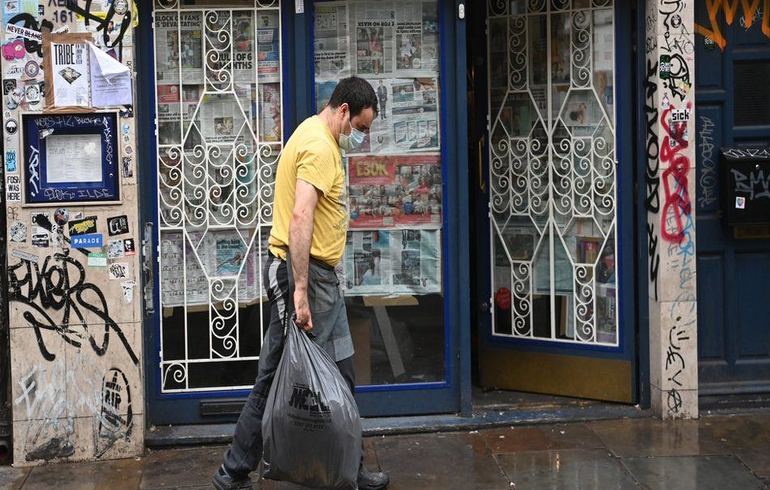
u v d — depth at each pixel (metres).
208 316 5.14
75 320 4.79
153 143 5.04
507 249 5.68
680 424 5.18
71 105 4.72
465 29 5.27
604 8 5.31
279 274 4.07
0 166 4.72
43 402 4.79
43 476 4.65
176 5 5.02
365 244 5.23
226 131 5.09
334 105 4.08
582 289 5.50
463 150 5.18
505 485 4.42
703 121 5.44
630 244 5.36
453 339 5.28
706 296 5.50
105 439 4.84
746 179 5.30
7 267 4.73
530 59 5.52
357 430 3.96
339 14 5.14
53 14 4.69
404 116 5.21
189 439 5.00
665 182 5.12
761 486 4.36
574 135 5.44
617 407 5.42
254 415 4.15
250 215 5.12
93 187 4.76
